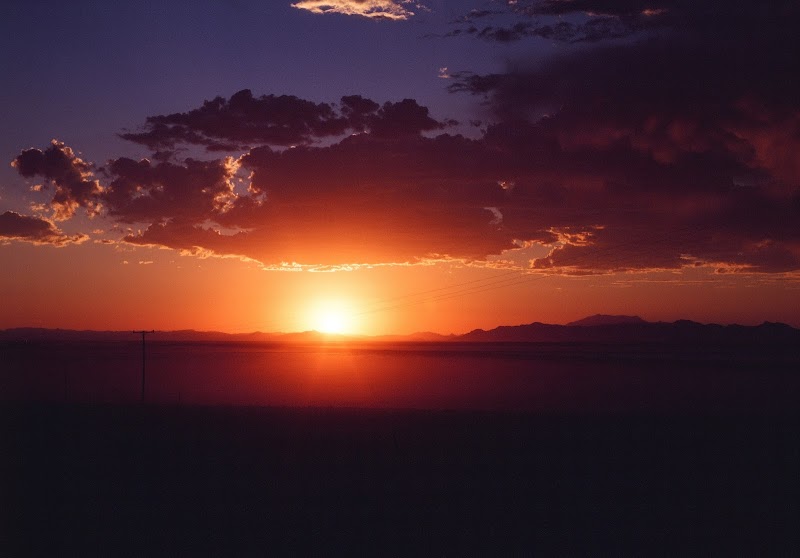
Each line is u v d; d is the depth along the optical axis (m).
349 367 146.00
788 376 92.56
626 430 44.28
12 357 123.00
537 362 130.75
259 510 25.91
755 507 27.36
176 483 30.02
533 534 23.70
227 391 97.19
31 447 38.28
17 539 22.36
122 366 136.75
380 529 23.91
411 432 43.25
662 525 24.95
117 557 20.89
